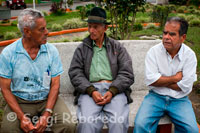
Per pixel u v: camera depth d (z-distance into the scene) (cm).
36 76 230
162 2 2030
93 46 272
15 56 222
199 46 659
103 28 262
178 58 246
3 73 222
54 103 237
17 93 233
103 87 262
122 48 275
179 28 230
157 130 271
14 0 2095
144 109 245
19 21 214
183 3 2338
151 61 254
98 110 240
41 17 215
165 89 249
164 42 238
